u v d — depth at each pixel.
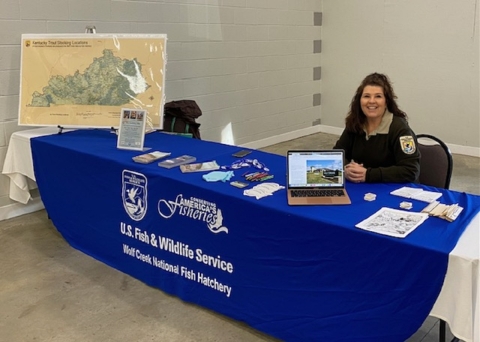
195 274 2.38
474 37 5.18
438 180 2.45
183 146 2.94
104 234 2.86
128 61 3.40
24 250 3.13
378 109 2.27
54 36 3.43
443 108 5.57
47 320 2.36
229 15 5.08
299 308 1.98
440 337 1.91
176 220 2.37
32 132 3.46
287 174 2.08
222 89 5.20
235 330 2.26
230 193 2.11
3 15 3.44
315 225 1.82
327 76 6.53
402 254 1.63
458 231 1.69
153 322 2.33
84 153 2.81
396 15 5.73
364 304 1.78
